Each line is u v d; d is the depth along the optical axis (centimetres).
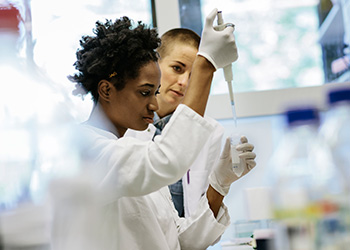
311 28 286
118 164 111
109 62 126
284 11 286
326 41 285
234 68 286
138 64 126
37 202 61
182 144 111
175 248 145
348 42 283
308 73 285
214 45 121
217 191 160
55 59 263
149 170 110
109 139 121
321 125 72
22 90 66
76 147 69
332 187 68
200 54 121
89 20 277
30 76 68
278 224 69
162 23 282
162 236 132
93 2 279
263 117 283
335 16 284
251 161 157
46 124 66
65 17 272
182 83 228
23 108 65
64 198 65
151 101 130
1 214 58
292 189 69
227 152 159
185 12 288
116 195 113
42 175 63
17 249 58
